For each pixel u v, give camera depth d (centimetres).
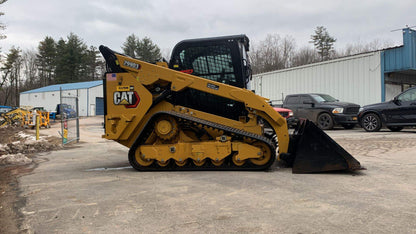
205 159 543
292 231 266
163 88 572
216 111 580
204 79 545
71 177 523
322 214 306
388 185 414
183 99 582
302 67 1927
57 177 526
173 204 350
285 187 414
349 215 302
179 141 554
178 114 544
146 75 560
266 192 391
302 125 544
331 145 495
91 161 722
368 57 1619
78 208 343
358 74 1661
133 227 284
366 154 673
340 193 381
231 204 345
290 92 1998
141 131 552
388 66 1549
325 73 1806
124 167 624
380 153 681
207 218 302
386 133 1135
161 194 393
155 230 275
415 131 1216
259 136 527
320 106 1442
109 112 573
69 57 6100
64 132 1128
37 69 6819
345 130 1383
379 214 303
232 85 575
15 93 6644
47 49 6456
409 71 1575
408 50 1479
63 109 1141
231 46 577
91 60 6662
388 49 1548
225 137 529
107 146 1069
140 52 5600
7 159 705
